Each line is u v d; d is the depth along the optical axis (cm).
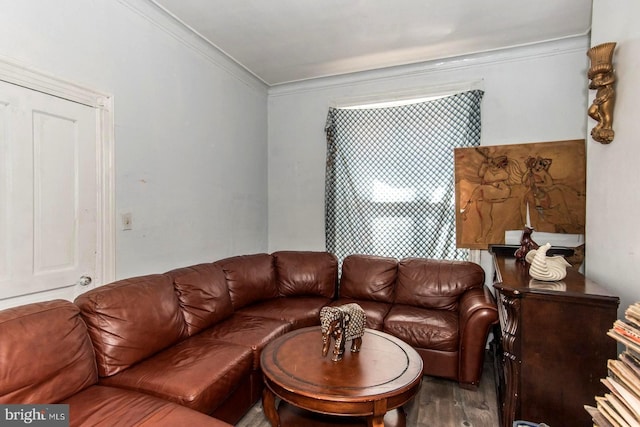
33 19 173
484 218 312
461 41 289
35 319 141
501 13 246
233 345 205
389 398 150
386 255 351
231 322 249
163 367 173
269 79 376
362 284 320
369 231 357
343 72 356
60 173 188
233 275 286
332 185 371
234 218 346
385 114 349
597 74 185
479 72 318
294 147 399
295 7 239
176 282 229
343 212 369
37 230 178
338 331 182
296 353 189
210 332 229
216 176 317
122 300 182
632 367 111
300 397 152
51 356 139
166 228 259
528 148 299
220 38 283
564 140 290
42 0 177
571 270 212
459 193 320
